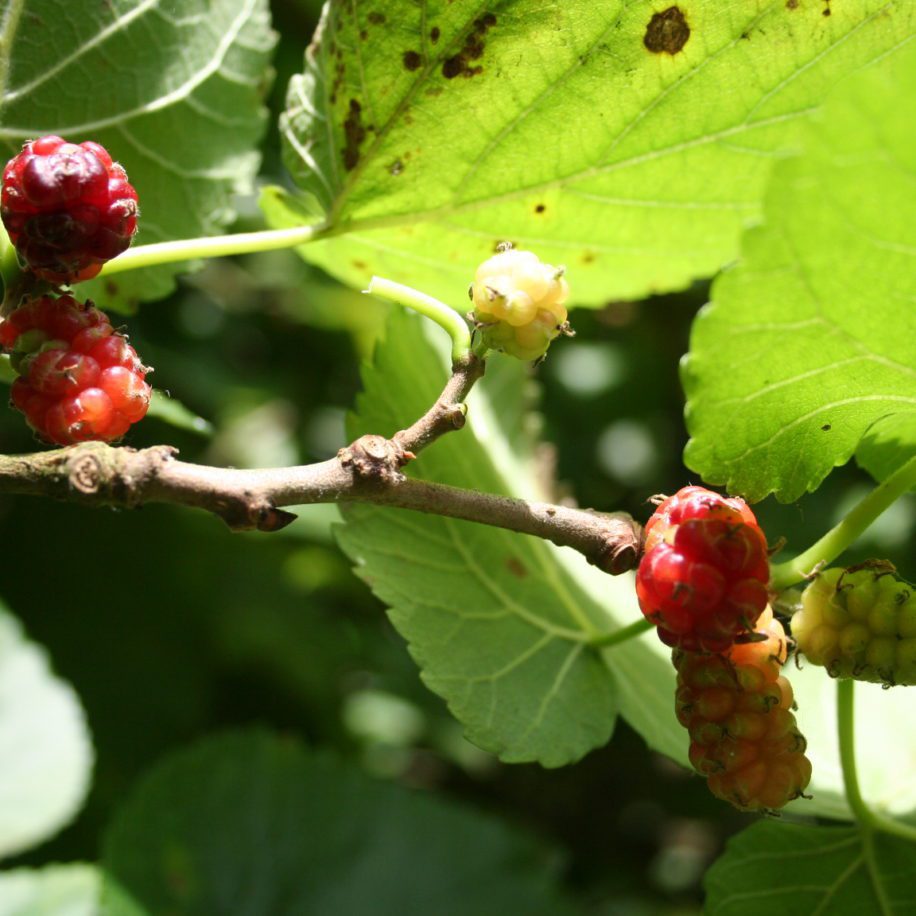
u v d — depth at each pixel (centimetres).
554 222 25
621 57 23
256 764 37
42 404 21
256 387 54
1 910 33
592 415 51
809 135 18
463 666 24
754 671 21
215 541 50
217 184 26
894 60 22
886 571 21
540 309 21
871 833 24
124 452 20
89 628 47
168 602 48
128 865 34
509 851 38
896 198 18
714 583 20
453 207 24
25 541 47
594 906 52
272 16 45
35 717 35
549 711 24
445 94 23
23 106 24
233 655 49
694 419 20
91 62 25
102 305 26
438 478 26
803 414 20
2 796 34
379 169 24
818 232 18
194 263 26
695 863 54
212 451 54
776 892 24
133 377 21
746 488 21
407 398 26
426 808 38
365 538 24
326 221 24
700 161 24
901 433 22
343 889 36
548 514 21
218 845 35
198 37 25
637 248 25
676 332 51
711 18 22
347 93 23
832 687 26
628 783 53
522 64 23
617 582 28
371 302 55
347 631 54
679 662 21
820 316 19
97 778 44
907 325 19
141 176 26
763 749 21
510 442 29
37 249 21
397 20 23
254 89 26
